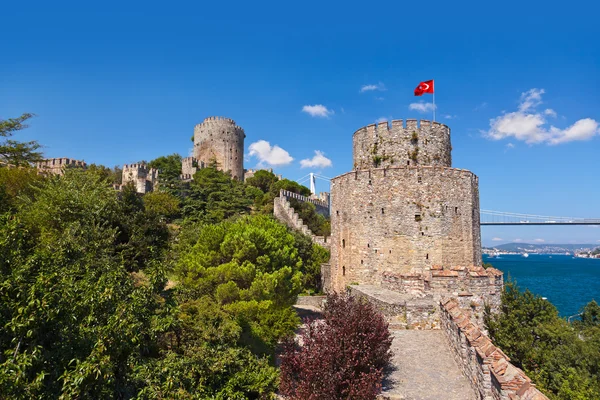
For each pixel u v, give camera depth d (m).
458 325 16.78
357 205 36.38
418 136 36.44
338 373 13.20
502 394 10.42
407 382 15.27
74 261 16.67
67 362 10.37
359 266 35.69
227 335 19.12
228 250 28.16
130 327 11.09
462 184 34.28
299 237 56.69
